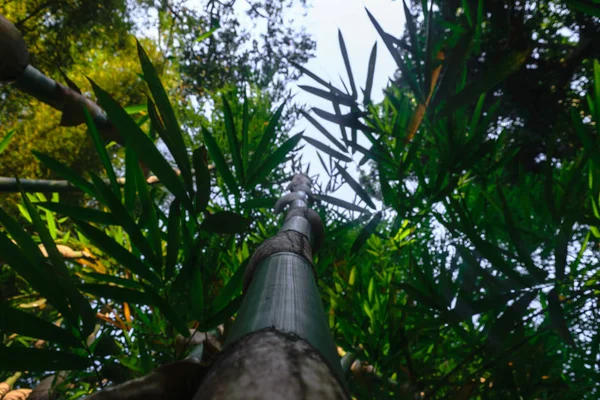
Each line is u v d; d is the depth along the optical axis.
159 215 1.63
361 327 2.24
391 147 1.95
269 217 3.43
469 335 2.01
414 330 1.86
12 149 6.40
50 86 1.48
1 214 0.99
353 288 2.46
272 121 1.57
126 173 1.35
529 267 1.38
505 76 1.16
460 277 1.83
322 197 1.72
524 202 1.78
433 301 1.69
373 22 1.31
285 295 0.74
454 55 1.24
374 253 2.88
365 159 1.69
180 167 1.17
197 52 4.71
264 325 0.61
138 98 7.56
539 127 5.75
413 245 2.81
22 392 2.48
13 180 1.68
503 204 1.46
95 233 1.23
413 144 1.64
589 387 1.96
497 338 1.34
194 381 0.63
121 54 7.48
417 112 1.39
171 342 2.36
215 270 1.88
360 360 2.20
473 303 1.49
